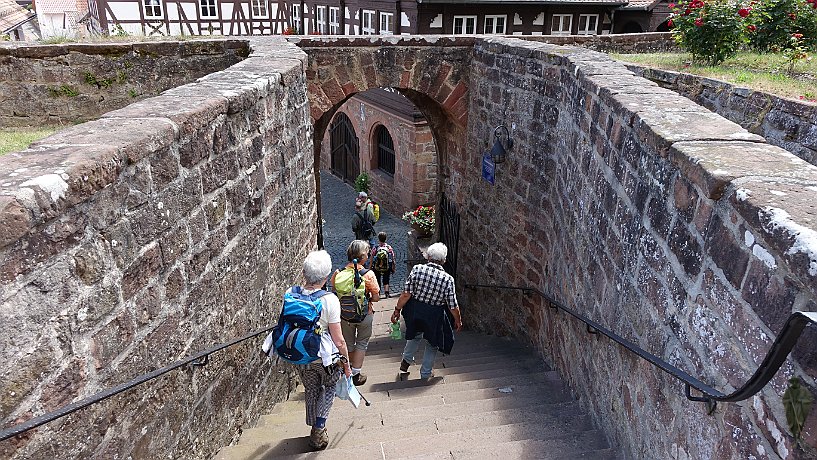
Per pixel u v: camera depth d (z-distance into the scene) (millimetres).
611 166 3703
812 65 6164
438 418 4188
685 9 6801
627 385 3182
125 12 16953
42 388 1953
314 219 6320
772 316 1722
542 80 6145
